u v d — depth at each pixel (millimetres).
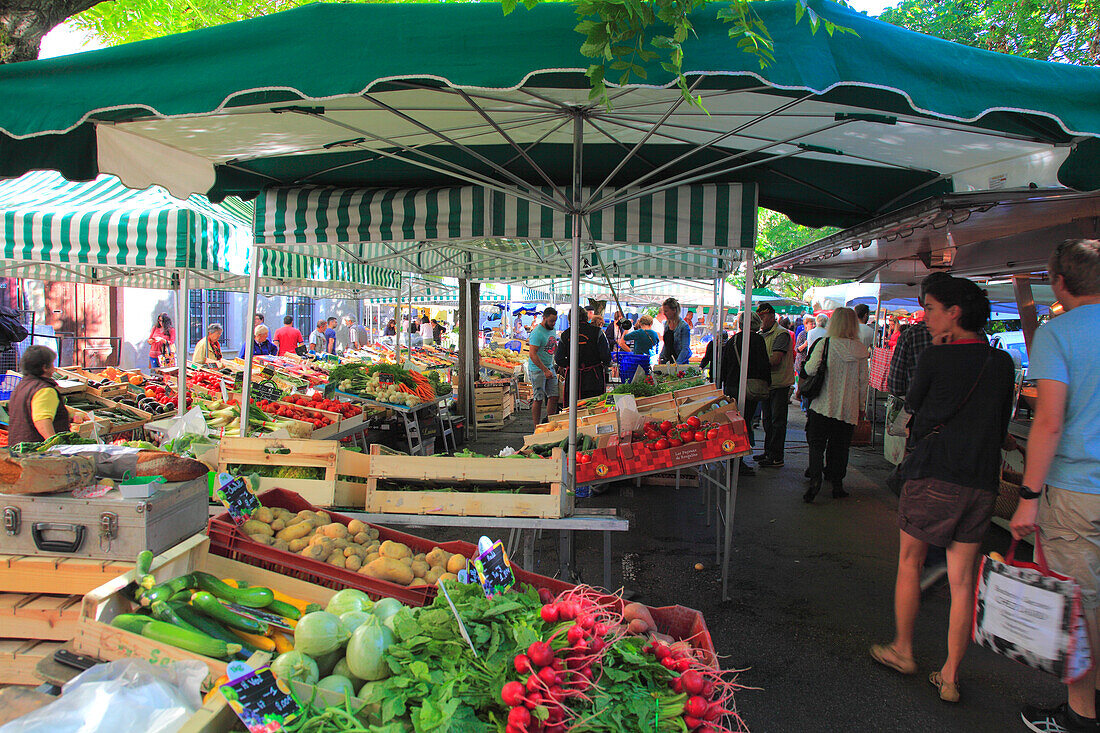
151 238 5094
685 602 4570
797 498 7273
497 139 4480
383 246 8906
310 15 2367
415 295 18531
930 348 3414
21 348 12266
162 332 13492
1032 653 2805
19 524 2418
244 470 3914
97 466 2682
